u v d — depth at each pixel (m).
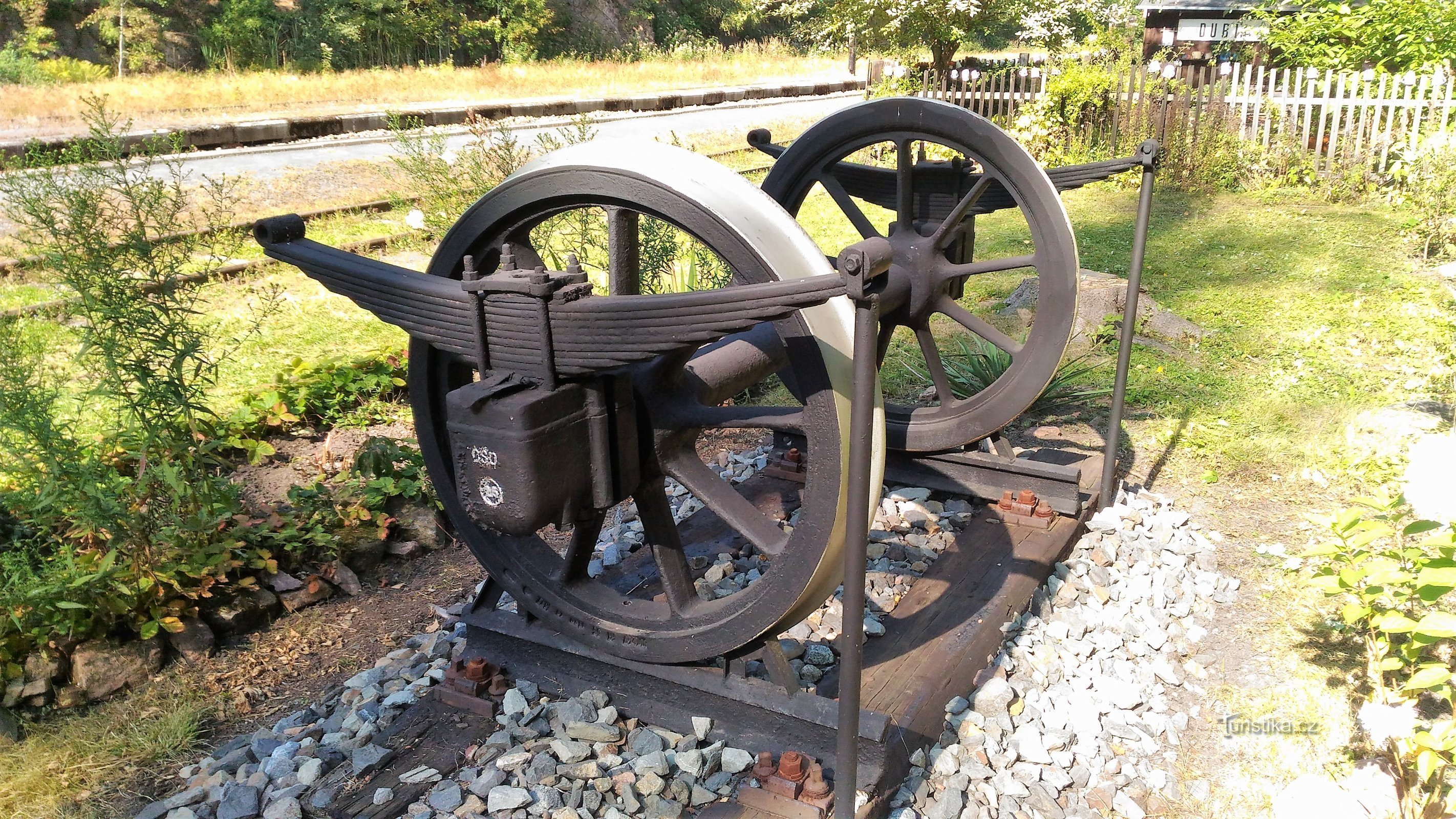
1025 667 3.19
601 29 37.78
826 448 2.40
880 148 12.34
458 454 2.47
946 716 2.91
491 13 34.81
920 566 3.74
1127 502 4.38
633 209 2.52
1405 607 2.90
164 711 3.07
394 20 31.73
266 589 3.65
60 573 3.17
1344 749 2.92
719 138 14.37
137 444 3.94
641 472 2.74
